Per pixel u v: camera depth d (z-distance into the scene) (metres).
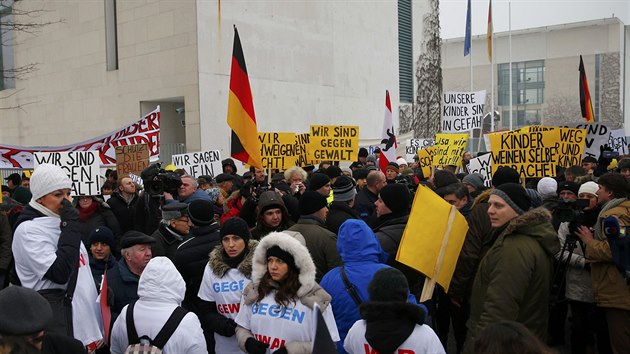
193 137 18.75
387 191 5.28
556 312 6.55
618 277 4.99
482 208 5.40
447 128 16.83
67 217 4.11
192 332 3.77
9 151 11.27
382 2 28.67
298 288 3.75
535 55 58.41
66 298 4.12
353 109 26.45
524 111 59.16
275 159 12.32
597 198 5.91
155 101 20.44
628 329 5.00
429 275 4.44
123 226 7.60
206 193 8.26
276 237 3.82
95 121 21.94
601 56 55.75
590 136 11.70
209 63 18.86
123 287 4.72
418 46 32.94
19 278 4.19
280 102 22.12
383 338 3.22
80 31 22.27
